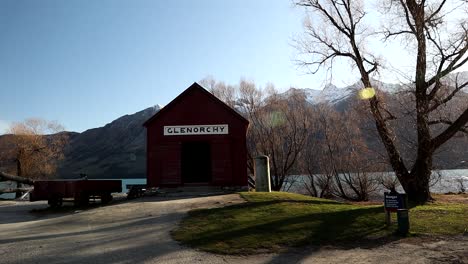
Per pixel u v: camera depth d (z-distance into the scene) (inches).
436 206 671.1
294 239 427.5
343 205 673.0
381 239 427.5
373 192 1740.9
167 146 943.0
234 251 388.5
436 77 759.7
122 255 376.5
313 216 538.0
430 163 794.8
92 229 516.4
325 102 1819.6
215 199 749.9
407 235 440.8
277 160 1729.8
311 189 1875.0
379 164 1531.7
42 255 379.6
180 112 954.1
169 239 443.2
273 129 1726.1
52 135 2235.5
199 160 1190.9
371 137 1504.7
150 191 919.7
